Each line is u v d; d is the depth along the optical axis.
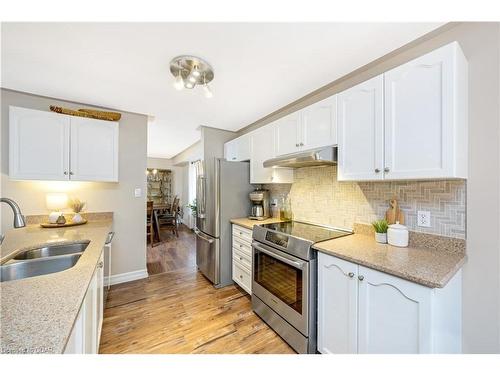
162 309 2.11
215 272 2.57
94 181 2.42
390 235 1.42
